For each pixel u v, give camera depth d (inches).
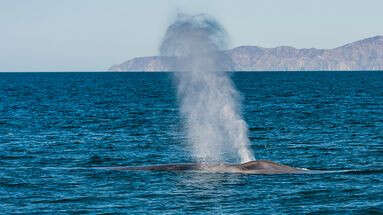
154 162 5177.2
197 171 4394.7
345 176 4266.7
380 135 6978.4
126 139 6722.4
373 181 4082.2
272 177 4197.8
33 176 4301.2
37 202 3521.2
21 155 5482.3
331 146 6082.7
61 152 5698.8
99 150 5856.3
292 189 3821.4
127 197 3629.4
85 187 3909.9
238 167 4485.7
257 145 6176.2
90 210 3339.1
